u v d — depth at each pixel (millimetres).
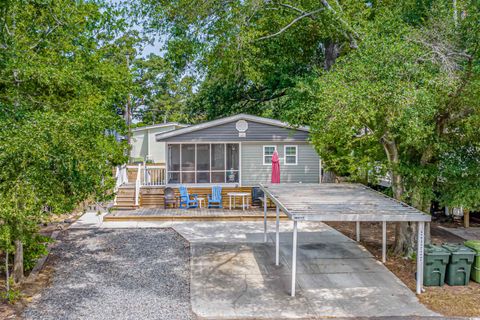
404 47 8203
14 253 8258
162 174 19359
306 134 18234
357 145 12547
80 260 10078
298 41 17859
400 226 10609
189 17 12938
